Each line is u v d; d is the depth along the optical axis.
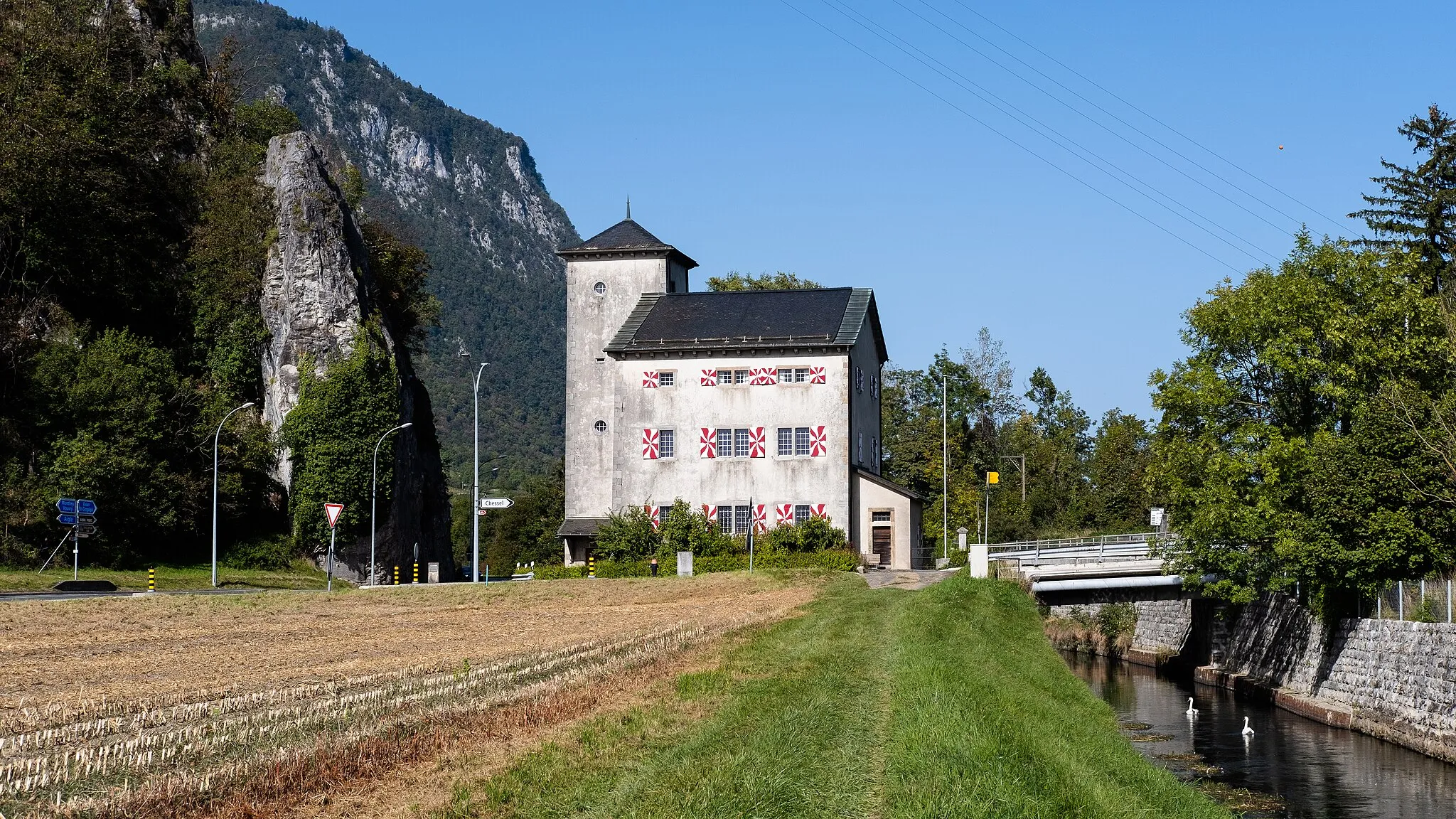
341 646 31.88
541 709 20.67
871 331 74.19
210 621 39.53
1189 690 54.22
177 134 87.44
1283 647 52.16
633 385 67.75
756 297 72.31
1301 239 52.81
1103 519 107.69
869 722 19.94
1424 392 44.53
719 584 52.53
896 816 14.18
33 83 75.94
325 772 15.84
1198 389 52.38
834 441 66.38
